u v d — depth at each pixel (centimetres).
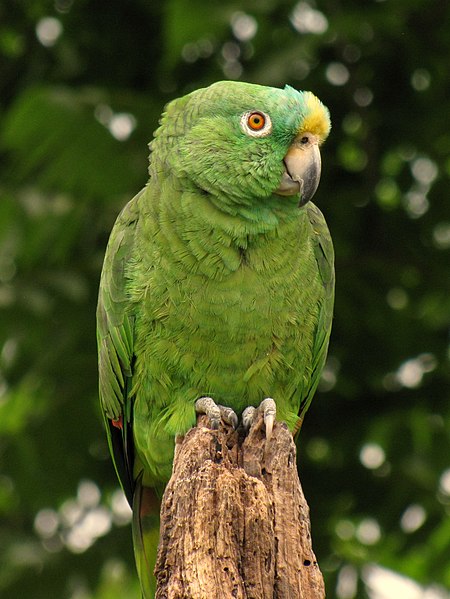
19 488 1302
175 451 760
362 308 1265
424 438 1258
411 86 1284
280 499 642
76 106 1197
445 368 1255
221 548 608
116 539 1275
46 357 1216
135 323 834
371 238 1289
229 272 794
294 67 1245
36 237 1223
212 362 809
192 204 801
